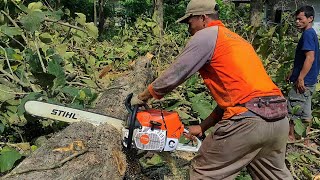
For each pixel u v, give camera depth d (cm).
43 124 350
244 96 246
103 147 267
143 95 256
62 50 489
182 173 347
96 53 624
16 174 241
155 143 258
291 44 574
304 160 417
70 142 267
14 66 422
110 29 1295
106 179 261
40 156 257
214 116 290
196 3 259
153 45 662
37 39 457
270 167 268
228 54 246
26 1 658
